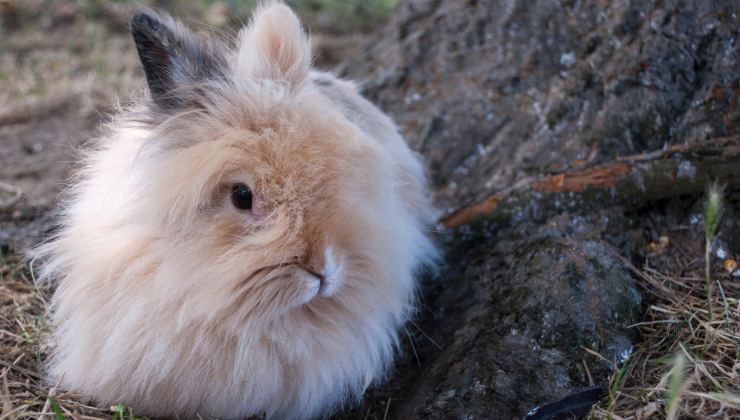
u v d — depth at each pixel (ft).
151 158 1.95
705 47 2.38
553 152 2.54
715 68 2.37
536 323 2.11
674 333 2.09
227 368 2.00
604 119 2.47
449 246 2.55
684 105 2.39
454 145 2.78
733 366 1.94
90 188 2.14
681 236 2.32
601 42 2.55
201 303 1.90
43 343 2.29
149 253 1.96
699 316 2.11
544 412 1.92
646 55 2.44
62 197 2.44
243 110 1.93
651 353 2.06
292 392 2.10
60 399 2.06
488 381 2.03
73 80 3.83
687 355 1.97
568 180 2.42
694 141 2.34
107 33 4.44
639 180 2.34
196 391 2.02
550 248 2.26
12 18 4.45
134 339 1.99
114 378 2.03
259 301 1.88
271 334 1.97
